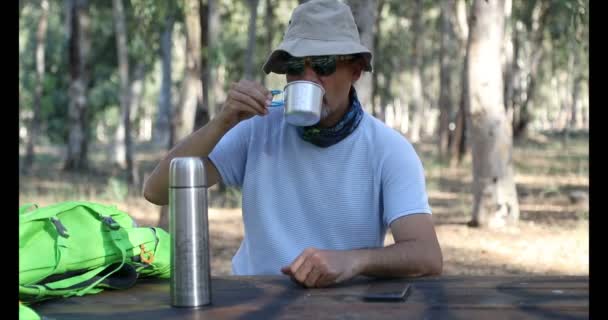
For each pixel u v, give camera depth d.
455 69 33.78
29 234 1.91
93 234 2.08
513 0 26.41
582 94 56.41
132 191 16.64
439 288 2.01
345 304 1.83
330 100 2.45
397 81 46.97
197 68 15.41
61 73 32.25
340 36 2.44
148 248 2.21
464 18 22.11
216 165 2.71
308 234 2.60
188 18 14.88
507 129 10.47
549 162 23.61
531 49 31.91
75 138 22.61
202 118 14.11
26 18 31.78
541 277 2.16
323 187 2.59
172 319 1.71
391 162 2.54
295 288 2.06
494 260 8.38
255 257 2.67
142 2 14.17
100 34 28.56
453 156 21.61
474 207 10.70
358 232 2.58
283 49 2.43
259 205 2.65
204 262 1.83
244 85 2.49
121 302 1.93
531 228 10.52
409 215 2.44
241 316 1.72
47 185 18.45
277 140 2.68
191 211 1.81
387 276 2.23
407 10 32.34
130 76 31.48
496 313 1.70
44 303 1.92
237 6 23.92
